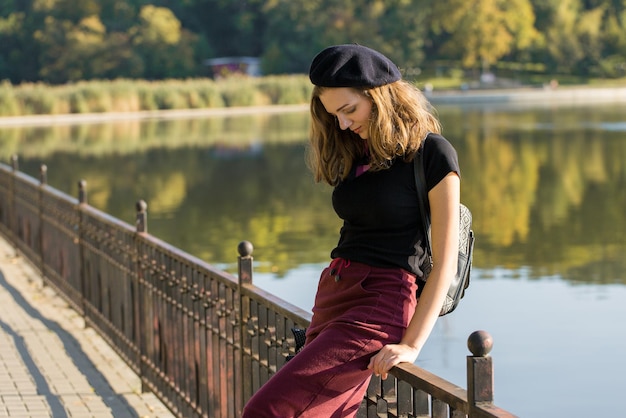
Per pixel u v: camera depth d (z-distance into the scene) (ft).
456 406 8.75
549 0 375.45
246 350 14.38
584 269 43.91
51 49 317.83
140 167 101.30
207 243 53.11
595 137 129.39
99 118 195.31
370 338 9.45
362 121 9.57
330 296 9.86
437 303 9.25
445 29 371.76
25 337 25.57
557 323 33.42
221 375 15.79
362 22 336.70
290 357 11.25
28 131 159.74
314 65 9.61
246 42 366.43
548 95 282.56
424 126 9.57
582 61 369.50
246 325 14.37
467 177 88.74
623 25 373.61
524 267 44.91
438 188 9.41
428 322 9.23
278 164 102.32
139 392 20.71
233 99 222.07
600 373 27.76
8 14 345.51
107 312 23.97
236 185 84.02
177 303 18.15
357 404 9.93
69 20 331.36
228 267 45.57
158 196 77.05
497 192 77.46
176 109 212.84
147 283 20.22
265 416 9.45
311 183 84.23
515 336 31.73
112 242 23.15
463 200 72.74
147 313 20.24
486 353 8.51
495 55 353.92
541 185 81.66
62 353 23.94
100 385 21.16
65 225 28.96
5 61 330.95
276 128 161.17
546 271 43.70
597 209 66.13
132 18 339.57
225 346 15.51
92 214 24.95
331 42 330.95
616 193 74.95
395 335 9.50
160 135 147.64
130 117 199.41
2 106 190.08
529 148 115.96
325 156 10.03
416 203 9.57
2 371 22.18
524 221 61.41
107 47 316.40
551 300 37.06
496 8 358.64
